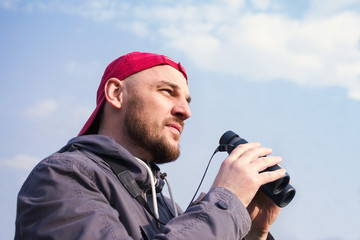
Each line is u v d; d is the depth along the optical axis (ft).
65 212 4.66
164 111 6.24
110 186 5.24
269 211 6.53
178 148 6.33
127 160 5.65
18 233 4.99
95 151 5.66
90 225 4.56
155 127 6.15
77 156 5.35
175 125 6.30
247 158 5.56
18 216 4.95
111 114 6.47
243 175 5.31
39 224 4.64
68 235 4.51
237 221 4.82
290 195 5.83
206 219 4.71
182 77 6.79
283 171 5.60
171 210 6.71
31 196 4.91
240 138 6.45
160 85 6.37
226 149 6.35
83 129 6.57
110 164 5.60
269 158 5.64
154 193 5.77
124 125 6.29
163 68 6.62
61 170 5.01
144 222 5.36
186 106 6.40
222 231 4.63
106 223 4.66
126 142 6.26
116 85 6.52
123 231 4.69
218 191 5.09
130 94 6.37
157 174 6.38
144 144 6.14
